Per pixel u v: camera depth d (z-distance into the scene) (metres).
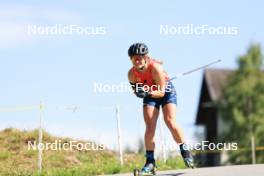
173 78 29.16
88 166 40.41
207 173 31.03
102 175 35.81
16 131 48.97
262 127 148.12
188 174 30.92
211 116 157.62
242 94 153.12
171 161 41.75
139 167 40.47
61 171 38.59
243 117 150.12
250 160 142.75
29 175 38.16
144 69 28.20
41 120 40.06
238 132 148.50
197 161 50.19
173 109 28.70
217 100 155.12
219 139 149.88
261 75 156.50
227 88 156.00
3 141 47.16
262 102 152.00
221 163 144.88
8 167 41.75
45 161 43.53
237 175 29.78
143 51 27.98
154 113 28.75
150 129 28.80
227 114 152.38
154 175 29.61
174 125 28.59
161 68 28.23
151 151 29.02
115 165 40.59
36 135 47.91
